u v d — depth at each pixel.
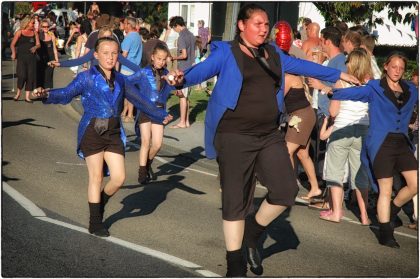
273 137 5.32
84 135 6.44
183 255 6.10
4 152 10.70
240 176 5.23
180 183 9.46
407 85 6.83
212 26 27.91
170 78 5.16
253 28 5.16
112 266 5.68
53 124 13.97
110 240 6.42
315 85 6.70
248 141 5.23
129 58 14.01
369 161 6.96
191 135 13.55
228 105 5.18
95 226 6.55
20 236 6.36
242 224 5.24
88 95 6.43
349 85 7.28
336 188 7.79
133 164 10.72
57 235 6.47
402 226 7.96
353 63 7.33
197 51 20.06
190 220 7.36
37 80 16.91
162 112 6.66
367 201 7.99
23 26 16.84
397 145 6.81
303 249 6.61
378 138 6.79
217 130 5.29
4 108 15.65
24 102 16.84
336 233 7.30
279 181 5.24
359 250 6.69
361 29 9.57
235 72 5.18
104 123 6.41
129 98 6.60
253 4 5.26
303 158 8.70
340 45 9.55
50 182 8.81
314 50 9.32
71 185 8.72
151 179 9.56
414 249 6.85
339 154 7.73
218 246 6.43
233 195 5.20
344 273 5.90
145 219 7.31
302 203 8.73
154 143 9.19
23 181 8.75
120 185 6.53
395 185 8.21
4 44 27.00
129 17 14.26
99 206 6.56
